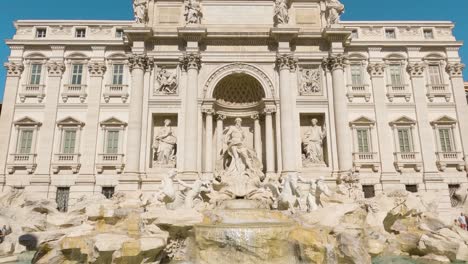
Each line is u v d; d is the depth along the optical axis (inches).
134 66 1266.0
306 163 1253.1
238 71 1295.5
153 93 1274.6
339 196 979.9
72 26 1347.2
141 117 1237.1
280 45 1289.4
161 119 1301.7
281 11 1320.1
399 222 912.9
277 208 999.0
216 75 1290.6
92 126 1251.2
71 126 1252.5
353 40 1343.5
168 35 1288.1
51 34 1333.7
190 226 743.1
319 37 1311.5
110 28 1359.5
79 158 1221.7
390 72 1343.5
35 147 1222.9
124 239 636.7
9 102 1253.7
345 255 660.1
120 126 1257.4
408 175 1241.4
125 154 1226.6
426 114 1295.5
